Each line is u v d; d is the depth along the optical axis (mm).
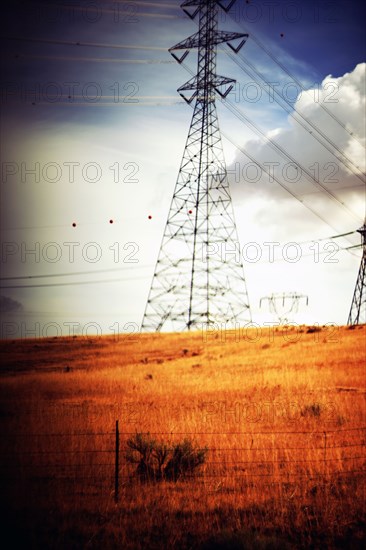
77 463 15562
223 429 19688
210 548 10102
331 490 13219
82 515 11898
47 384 38344
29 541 10570
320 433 19281
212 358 52312
